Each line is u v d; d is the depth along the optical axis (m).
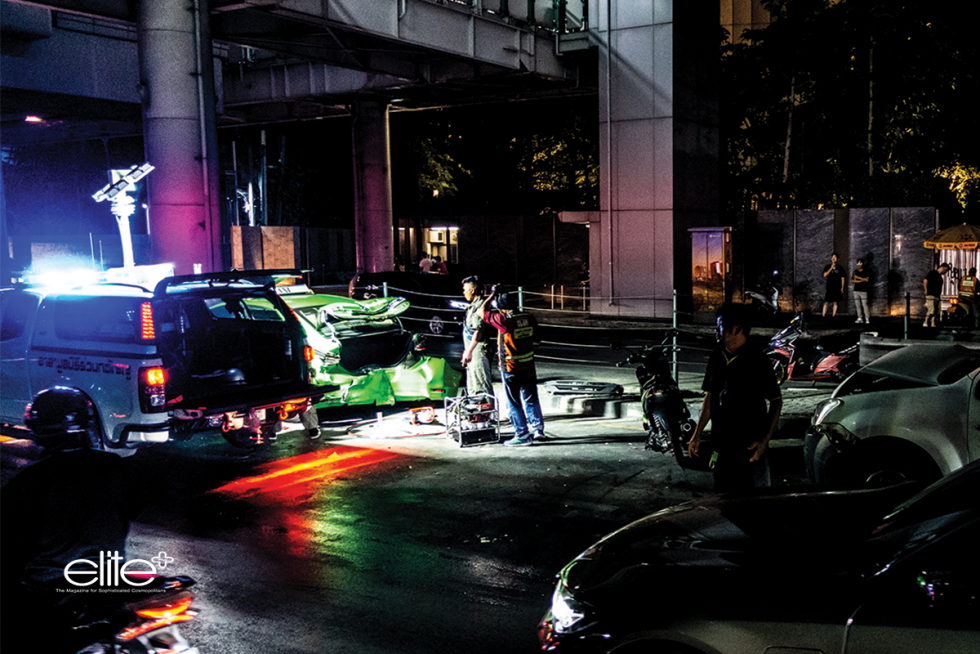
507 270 33.44
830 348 12.26
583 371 14.02
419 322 21.00
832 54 28.00
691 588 3.26
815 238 23.14
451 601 5.27
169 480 8.32
